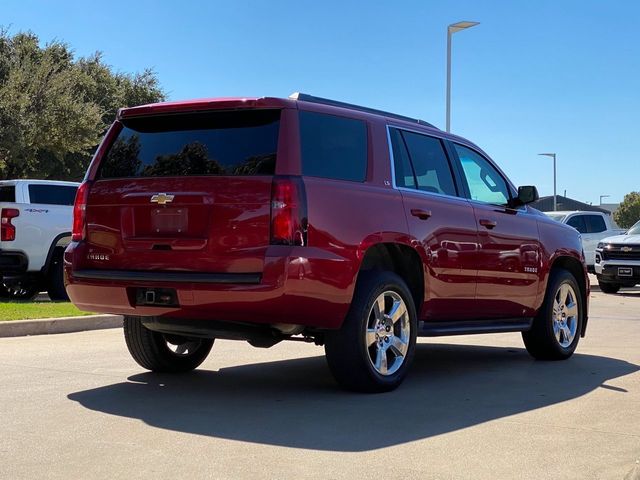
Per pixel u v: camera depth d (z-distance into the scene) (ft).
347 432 15.71
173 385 20.59
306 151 18.25
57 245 44.09
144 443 14.82
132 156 19.69
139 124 19.95
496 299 23.75
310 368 23.68
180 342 21.98
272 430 15.80
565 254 26.86
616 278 61.93
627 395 19.98
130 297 18.54
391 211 19.89
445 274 21.56
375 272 19.43
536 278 25.30
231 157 18.26
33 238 42.91
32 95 81.25
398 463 13.67
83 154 93.35
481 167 24.81
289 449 14.44
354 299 18.81
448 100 80.94
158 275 18.12
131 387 20.22
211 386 20.51
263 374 22.54
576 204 259.19
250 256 17.39
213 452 14.23
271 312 17.38
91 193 19.72
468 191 23.54
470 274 22.52
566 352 26.50
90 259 19.53
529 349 26.43
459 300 22.31
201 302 17.61
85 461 13.66
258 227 17.48
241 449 14.43
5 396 18.85
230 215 17.69
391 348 20.01
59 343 28.14
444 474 13.12
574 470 13.43
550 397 19.63
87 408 17.70
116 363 23.89
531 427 16.40
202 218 17.94
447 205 22.00
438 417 17.17
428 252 20.92
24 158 82.89
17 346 27.20
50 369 22.63
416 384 21.26
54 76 84.74
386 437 15.38
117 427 16.01
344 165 19.25
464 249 22.29
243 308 17.35
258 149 18.08
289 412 17.43
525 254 24.84
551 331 25.90
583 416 17.49
